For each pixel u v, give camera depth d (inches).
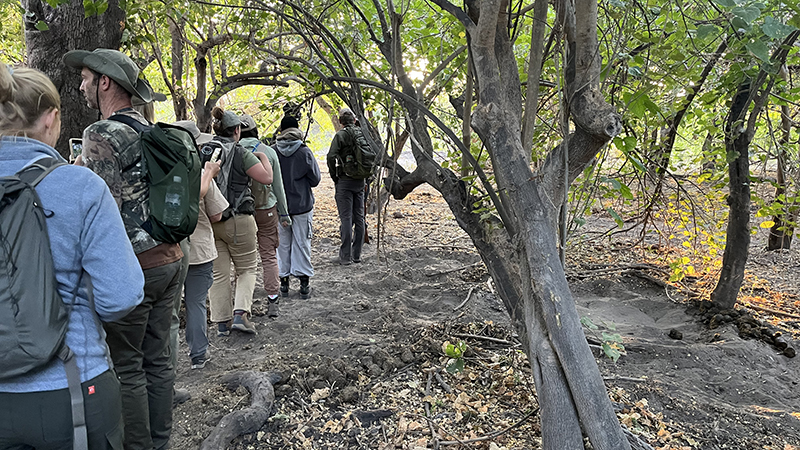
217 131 153.9
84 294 58.0
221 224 154.1
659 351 155.1
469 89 100.7
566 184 78.0
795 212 169.9
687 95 137.0
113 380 60.6
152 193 84.7
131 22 157.4
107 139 82.9
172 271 89.7
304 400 126.1
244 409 116.0
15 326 50.7
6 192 52.0
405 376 138.6
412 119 108.5
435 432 112.1
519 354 146.0
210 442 106.3
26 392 53.6
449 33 140.8
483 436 109.2
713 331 173.9
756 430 116.6
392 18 102.7
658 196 162.6
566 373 72.7
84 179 56.5
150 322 93.9
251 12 165.2
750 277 227.0
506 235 99.8
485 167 111.5
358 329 171.8
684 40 100.0
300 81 181.0
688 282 214.1
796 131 187.5
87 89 91.4
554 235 78.5
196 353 140.3
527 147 81.8
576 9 75.6
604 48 90.8
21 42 227.5
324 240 293.9
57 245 54.6
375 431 114.0
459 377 135.8
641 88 94.1
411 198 445.7
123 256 58.2
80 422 55.2
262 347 157.5
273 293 179.8
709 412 122.9
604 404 71.6
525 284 81.0
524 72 130.9
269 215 175.8
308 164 190.5
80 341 56.8
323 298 200.4
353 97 117.5
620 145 93.9
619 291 213.8
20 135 56.2
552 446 72.8
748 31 82.4
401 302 194.5
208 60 242.5
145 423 89.2
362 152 225.8
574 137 83.4
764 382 144.1
